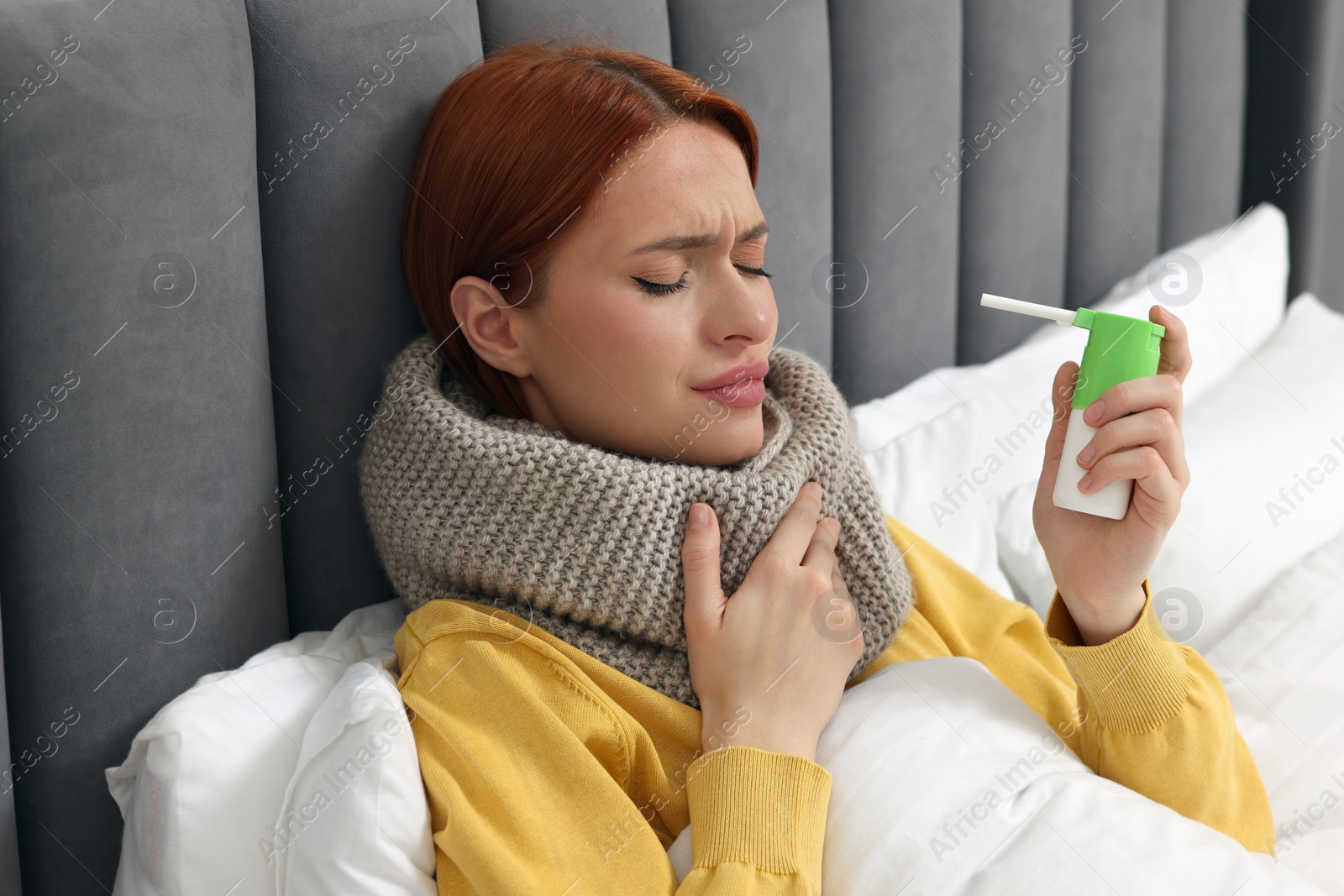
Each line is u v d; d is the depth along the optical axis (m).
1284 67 1.70
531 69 0.83
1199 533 1.11
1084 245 1.56
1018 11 1.34
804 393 0.90
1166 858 0.66
